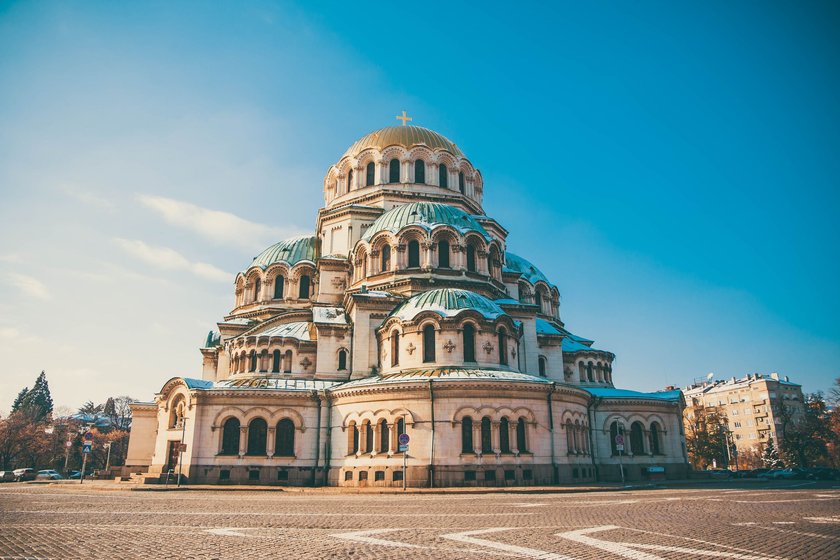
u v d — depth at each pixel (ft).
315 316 187.32
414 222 188.96
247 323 212.84
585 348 219.82
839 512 79.20
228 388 161.17
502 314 165.99
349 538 57.11
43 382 558.97
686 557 46.75
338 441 158.92
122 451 404.16
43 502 99.86
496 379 147.64
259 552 49.21
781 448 335.26
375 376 167.53
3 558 46.55
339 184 233.35
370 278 189.78
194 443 157.07
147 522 70.59
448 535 58.90
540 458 148.15
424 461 142.82
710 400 507.30
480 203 238.89
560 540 55.31
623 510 83.41
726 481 184.96
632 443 193.57
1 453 334.85
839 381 313.94
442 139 240.73
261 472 157.07
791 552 48.91
